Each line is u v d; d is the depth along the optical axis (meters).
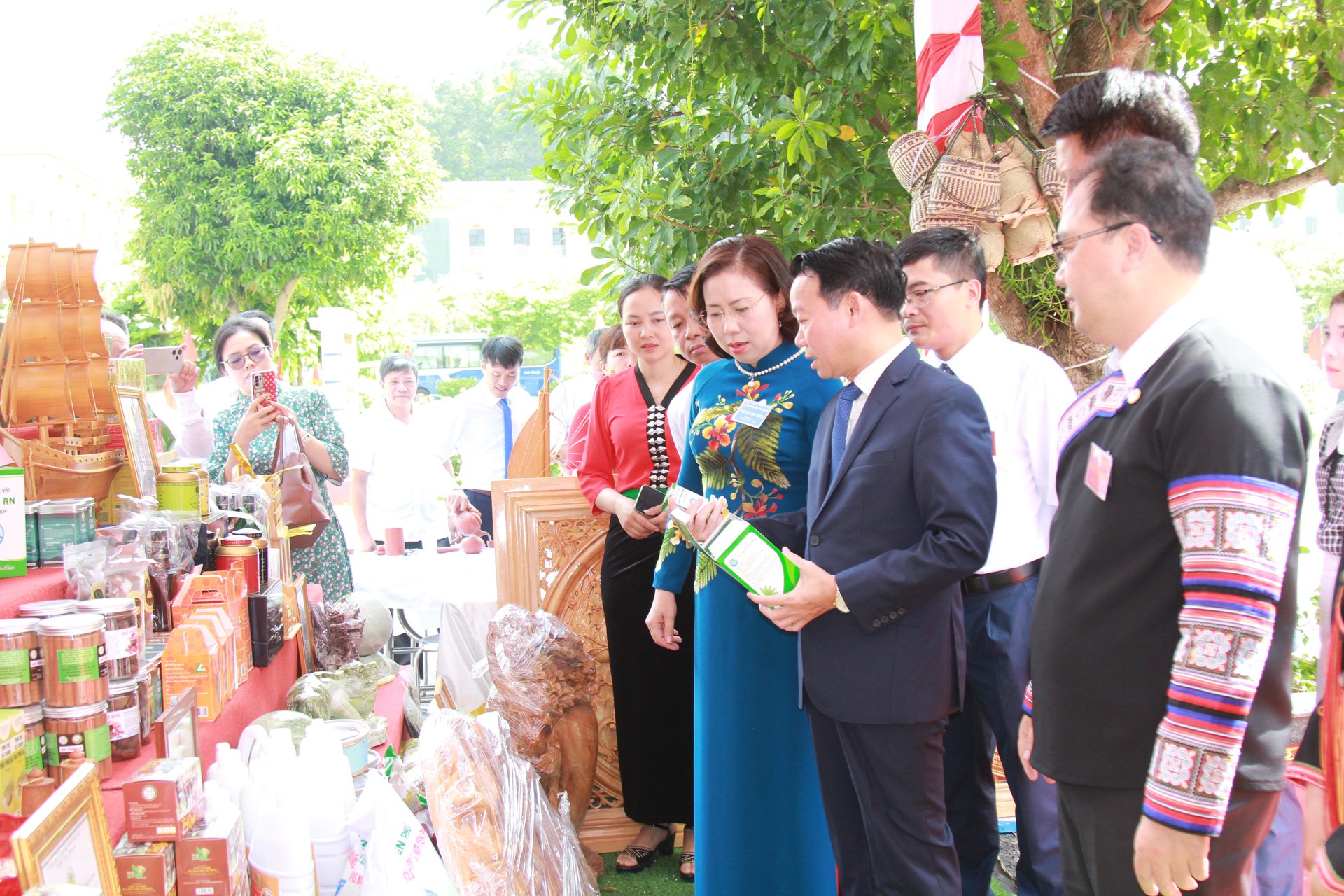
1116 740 1.33
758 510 2.30
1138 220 1.31
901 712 1.85
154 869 1.39
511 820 2.21
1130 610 1.32
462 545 4.08
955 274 2.46
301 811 1.68
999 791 3.25
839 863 2.05
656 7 3.76
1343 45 3.67
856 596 1.81
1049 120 1.60
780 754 2.28
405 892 1.81
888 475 1.87
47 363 1.97
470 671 3.53
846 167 3.67
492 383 5.47
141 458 2.18
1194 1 3.67
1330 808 1.41
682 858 2.97
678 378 2.98
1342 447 2.04
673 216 4.02
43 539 1.79
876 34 3.32
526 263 45.16
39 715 1.44
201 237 23.41
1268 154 3.69
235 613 2.12
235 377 3.48
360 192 24.48
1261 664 1.17
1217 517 1.19
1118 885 1.35
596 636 3.27
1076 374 3.70
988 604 2.44
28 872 1.08
